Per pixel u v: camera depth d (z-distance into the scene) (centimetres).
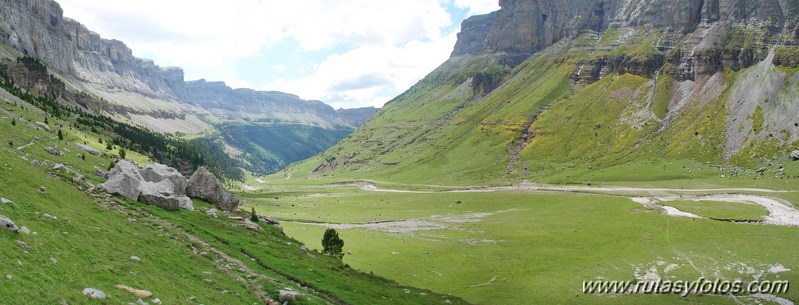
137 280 3912
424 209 19425
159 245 5362
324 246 9269
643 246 11581
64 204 5497
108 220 5638
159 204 7900
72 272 3500
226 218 8638
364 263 10006
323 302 5097
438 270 9750
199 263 5238
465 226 15112
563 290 8531
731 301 7850
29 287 2953
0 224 3578
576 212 16750
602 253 11119
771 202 16088
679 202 16638
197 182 10150
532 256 10981
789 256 10112
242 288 4838
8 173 5522
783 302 7725
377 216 17475
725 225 13012
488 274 9519
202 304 3931
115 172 8638
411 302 6756
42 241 3803
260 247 7138
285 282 5584
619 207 16650
